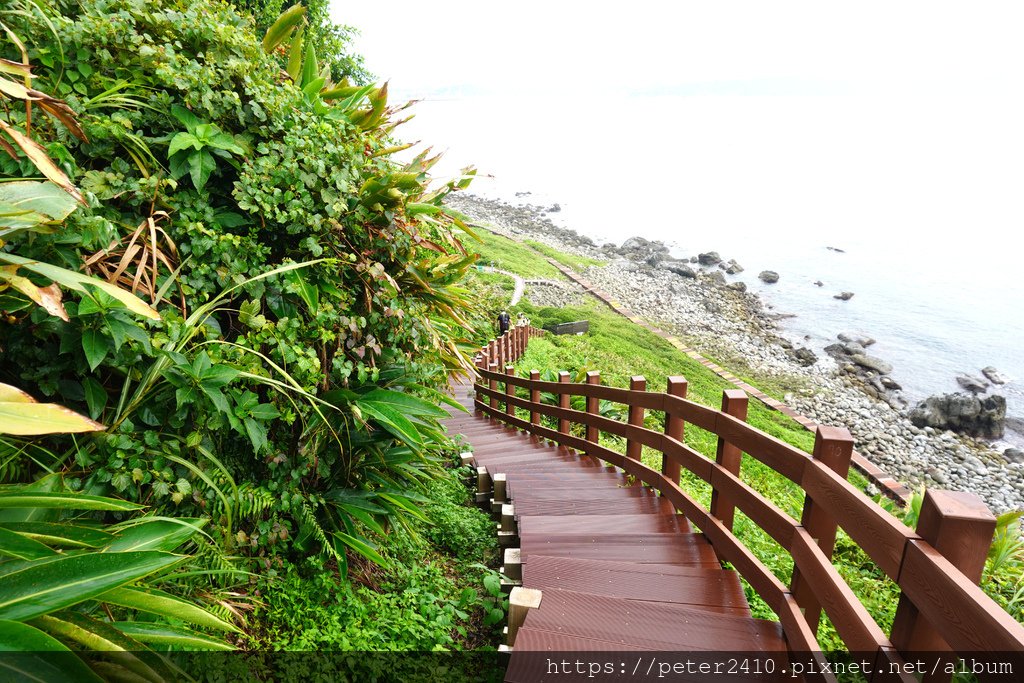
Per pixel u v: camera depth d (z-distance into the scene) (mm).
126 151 2557
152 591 1619
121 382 2352
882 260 41375
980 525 1188
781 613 1996
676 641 1945
